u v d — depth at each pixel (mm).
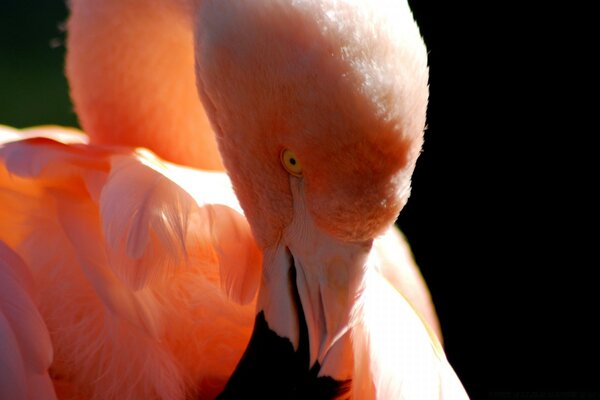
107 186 2307
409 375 2297
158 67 2406
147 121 2416
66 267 2305
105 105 2422
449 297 2984
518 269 3047
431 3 3559
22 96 3645
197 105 2412
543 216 3168
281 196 2324
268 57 2307
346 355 2309
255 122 2318
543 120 3357
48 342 2279
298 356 2316
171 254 2289
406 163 2297
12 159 2324
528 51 3473
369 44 2289
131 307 2291
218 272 2312
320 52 2293
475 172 3289
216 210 2309
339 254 2312
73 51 2428
